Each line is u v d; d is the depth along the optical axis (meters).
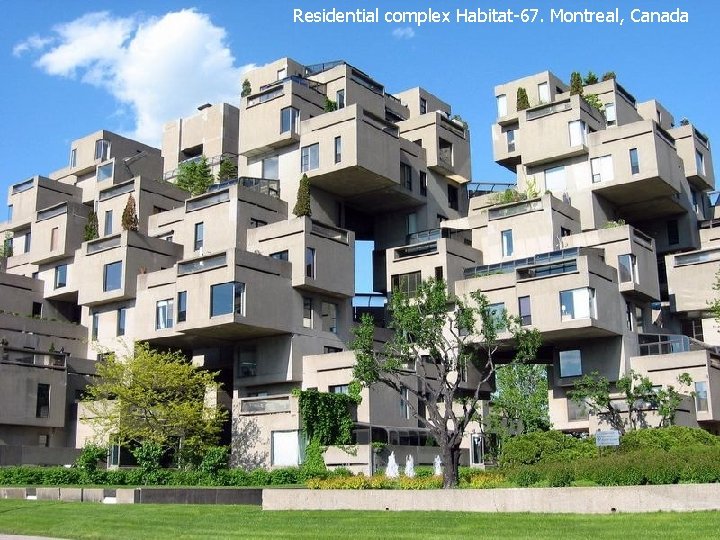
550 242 59.81
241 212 59.16
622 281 55.47
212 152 80.50
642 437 38.88
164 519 27.53
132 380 48.06
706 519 21.86
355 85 73.12
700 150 72.19
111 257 58.84
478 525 23.30
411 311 36.09
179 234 63.03
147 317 55.47
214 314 50.62
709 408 49.50
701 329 63.41
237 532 23.95
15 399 49.38
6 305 64.25
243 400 48.16
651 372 52.06
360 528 23.88
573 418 54.81
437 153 71.50
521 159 68.31
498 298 55.47
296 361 52.62
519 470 32.09
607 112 72.44
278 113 65.62
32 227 69.69
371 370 36.28
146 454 46.22
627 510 24.27
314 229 55.28
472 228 65.06
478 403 51.75
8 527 27.06
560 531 21.50
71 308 68.69
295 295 53.84
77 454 49.53
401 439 47.69
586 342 55.25
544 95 76.00
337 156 62.03
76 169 79.00
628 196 65.31
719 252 60.88
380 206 70.31
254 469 45.06
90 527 26.16
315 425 45.41
